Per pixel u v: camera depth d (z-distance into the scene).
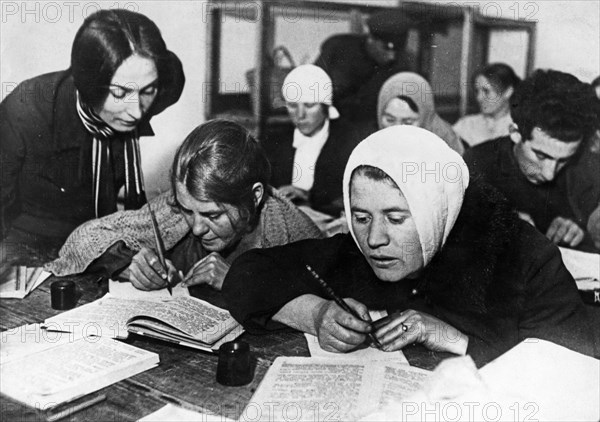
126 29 1.99
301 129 2.09
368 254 2.14
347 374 1.89
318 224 2.15
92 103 2.04
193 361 1.90
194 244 2.18
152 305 2.11
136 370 1.82
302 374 1.87
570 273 2.16
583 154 2.17
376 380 1.87
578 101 2.11
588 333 2.16
